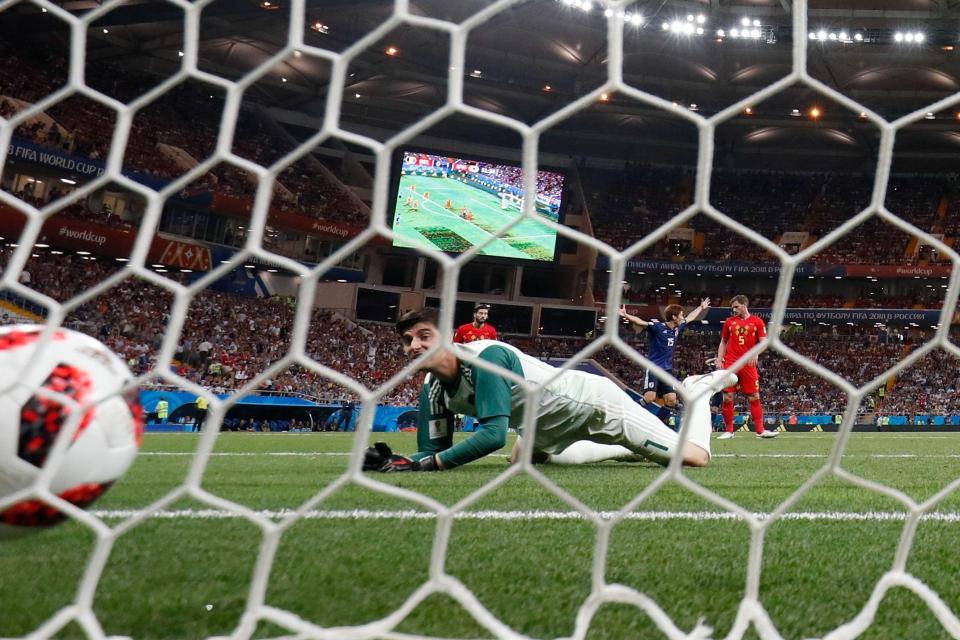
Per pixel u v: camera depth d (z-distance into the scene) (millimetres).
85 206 22562
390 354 26406
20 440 1182
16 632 1000
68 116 23656
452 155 24953
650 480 3451
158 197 952
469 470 3918
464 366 3758
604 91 1019
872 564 1590
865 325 31109
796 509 2506
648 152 34281
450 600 1222
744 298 9180
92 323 19750
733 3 24859
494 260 25469
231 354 22078
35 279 19938
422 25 994
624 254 979
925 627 1141
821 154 33531
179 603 1163
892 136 1082
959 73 26594
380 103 30906
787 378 28094
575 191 33625
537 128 981
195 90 28547
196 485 905
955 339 28812
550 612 1170
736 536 1898
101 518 2010
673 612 1196
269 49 26172
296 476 3656
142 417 1419
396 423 17406
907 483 3766
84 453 1241
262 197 961
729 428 9336
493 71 28953
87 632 869
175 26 24406
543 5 24672
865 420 25406
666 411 8672
